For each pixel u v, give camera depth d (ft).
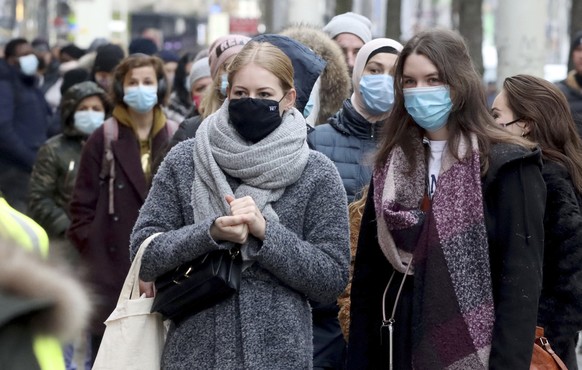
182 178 23.63
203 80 44.29
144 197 36.78
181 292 22.54
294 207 23.32
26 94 59.16
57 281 12.48
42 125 59.98
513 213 22.66
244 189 23.08
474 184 22.81
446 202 22.90
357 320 24.57
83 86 43.29
